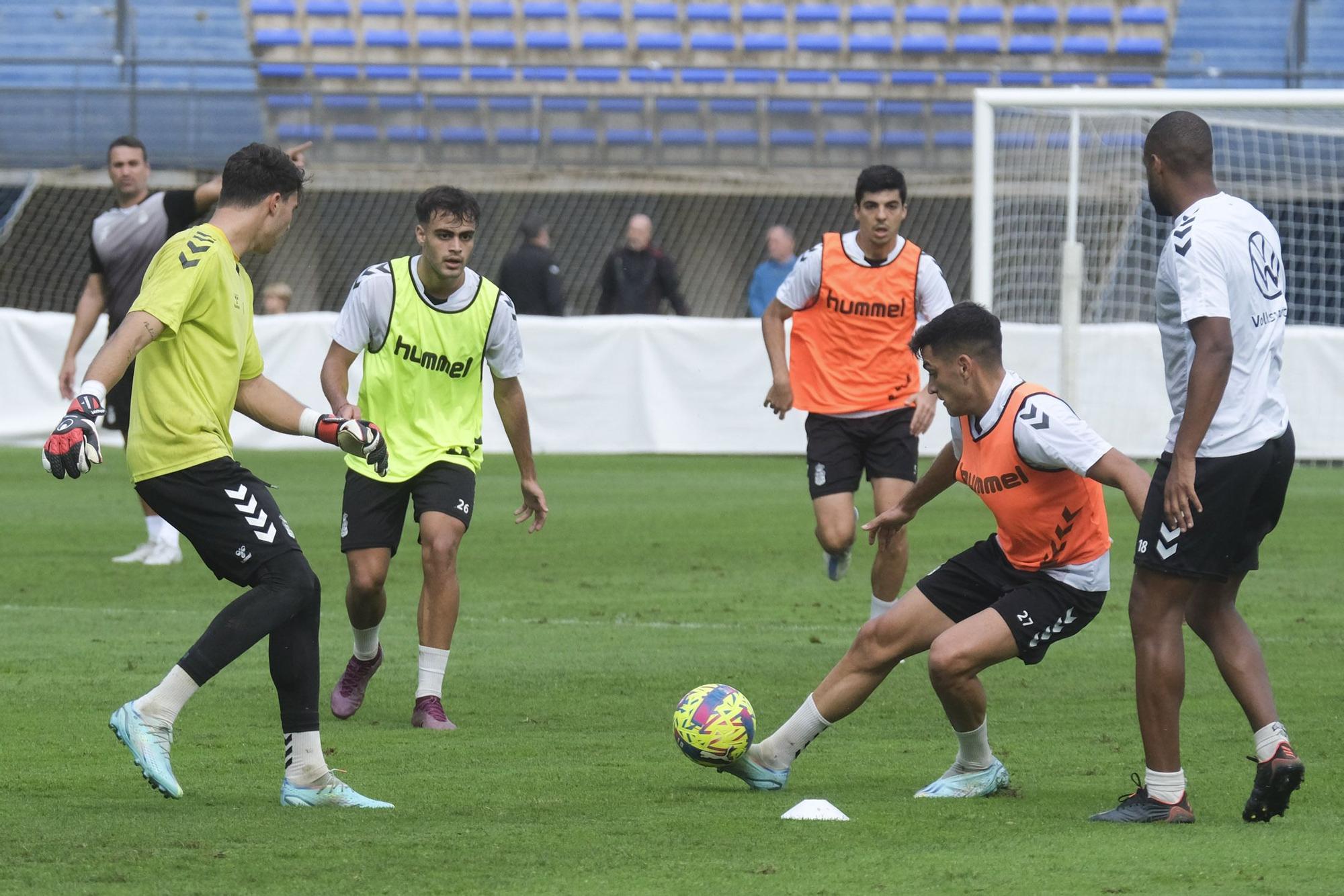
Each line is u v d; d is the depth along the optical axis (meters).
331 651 26.77
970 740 16.67
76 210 74.44
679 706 16.91
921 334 16.80
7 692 22.28
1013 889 12.52
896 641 16.83
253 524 15.42
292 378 60.09
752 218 77.25
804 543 39.88
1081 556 16.66
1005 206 59.03
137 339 14.68
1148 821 15.18
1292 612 30.19
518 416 22.59
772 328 27.97
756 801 16.19
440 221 21.17
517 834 14.45
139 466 15.45
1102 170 58.69
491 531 41.97
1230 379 15.24
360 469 21.72
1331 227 59.19
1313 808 15.95
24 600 31.16
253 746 19.16
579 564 36.66
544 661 25.52
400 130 77.69
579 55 86.25
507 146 78.00
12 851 13.63
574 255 77.31
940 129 77.81
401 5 85.94
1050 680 23.89
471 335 21.83
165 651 25.80
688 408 60.78
